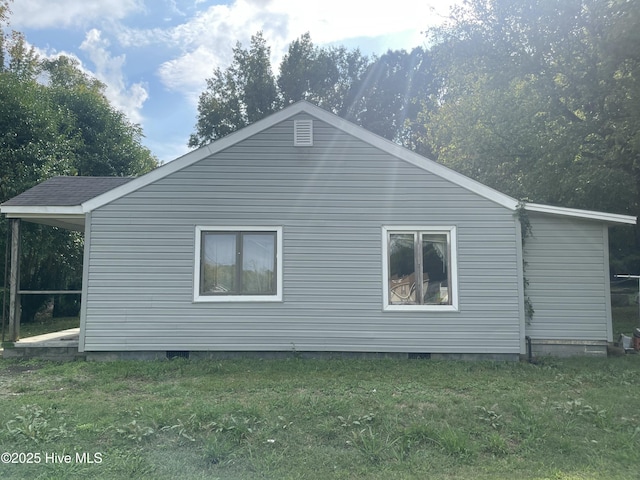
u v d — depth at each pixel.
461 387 6.76
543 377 7.46
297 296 8.78
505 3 17.69
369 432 4.82
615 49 13.69
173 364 8.15
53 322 16.17
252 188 8.90
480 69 18.67
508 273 8.79
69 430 4.98
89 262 8.72
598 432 5.05
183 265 8.77
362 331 8.75
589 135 16.05
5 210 8.77
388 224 8.88
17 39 23.19
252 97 38.88
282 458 4.34
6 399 6.22
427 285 8.85
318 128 8.99
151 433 4.79
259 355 8.73
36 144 16.61
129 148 23.41
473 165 19.70
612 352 9.38
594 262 9.16
